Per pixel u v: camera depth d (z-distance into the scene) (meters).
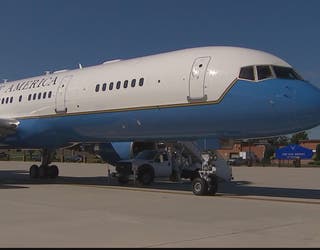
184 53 43.06
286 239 21.83
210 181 41.44
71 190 46.25
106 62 52.25
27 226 25.45
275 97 36.72
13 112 59.19
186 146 57.47
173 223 26.39
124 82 45.91
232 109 38.53
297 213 30.36
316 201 37.31
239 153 180.25
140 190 46.84
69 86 52.06
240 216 29.02
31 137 57.12
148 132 45.34
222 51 40.91
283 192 45.84
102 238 22.12
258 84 37.72
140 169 54.34
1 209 32.09
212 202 36.38
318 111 36.12
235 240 21.59
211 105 39.47
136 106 44.41
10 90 61.66
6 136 58.38
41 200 37.44
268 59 39.25
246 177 73.69
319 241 21.38
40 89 56.09
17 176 72.19
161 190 46.97
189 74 40.91
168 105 42.00
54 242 21.25
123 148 58.12
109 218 28.19
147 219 27.81
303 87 37.06
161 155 56.72
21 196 40.41
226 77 38.97
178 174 58.16
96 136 51.06
